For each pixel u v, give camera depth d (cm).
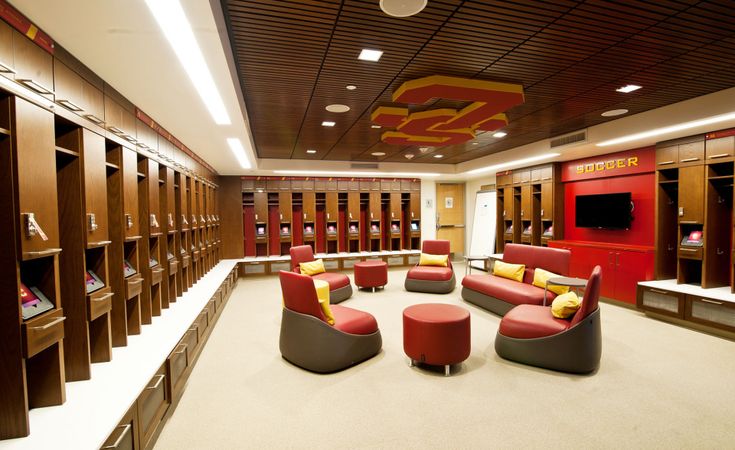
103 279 250
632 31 260
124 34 192
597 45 281
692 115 411
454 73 334
